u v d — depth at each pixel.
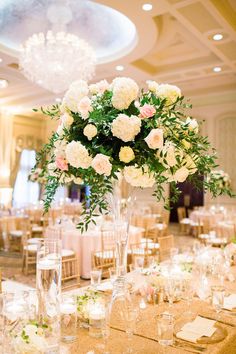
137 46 6.58
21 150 13.55
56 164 1.78
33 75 6.95
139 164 1.70
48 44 6.34
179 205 13.59
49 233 5.99
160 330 1.65
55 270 1.68
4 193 12.70
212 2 4.94
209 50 7.40
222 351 1.70
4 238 8.08
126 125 1.63
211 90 10.23
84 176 1.78
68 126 1.81
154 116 1.75
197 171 1.97
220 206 10.41
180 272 2.66
